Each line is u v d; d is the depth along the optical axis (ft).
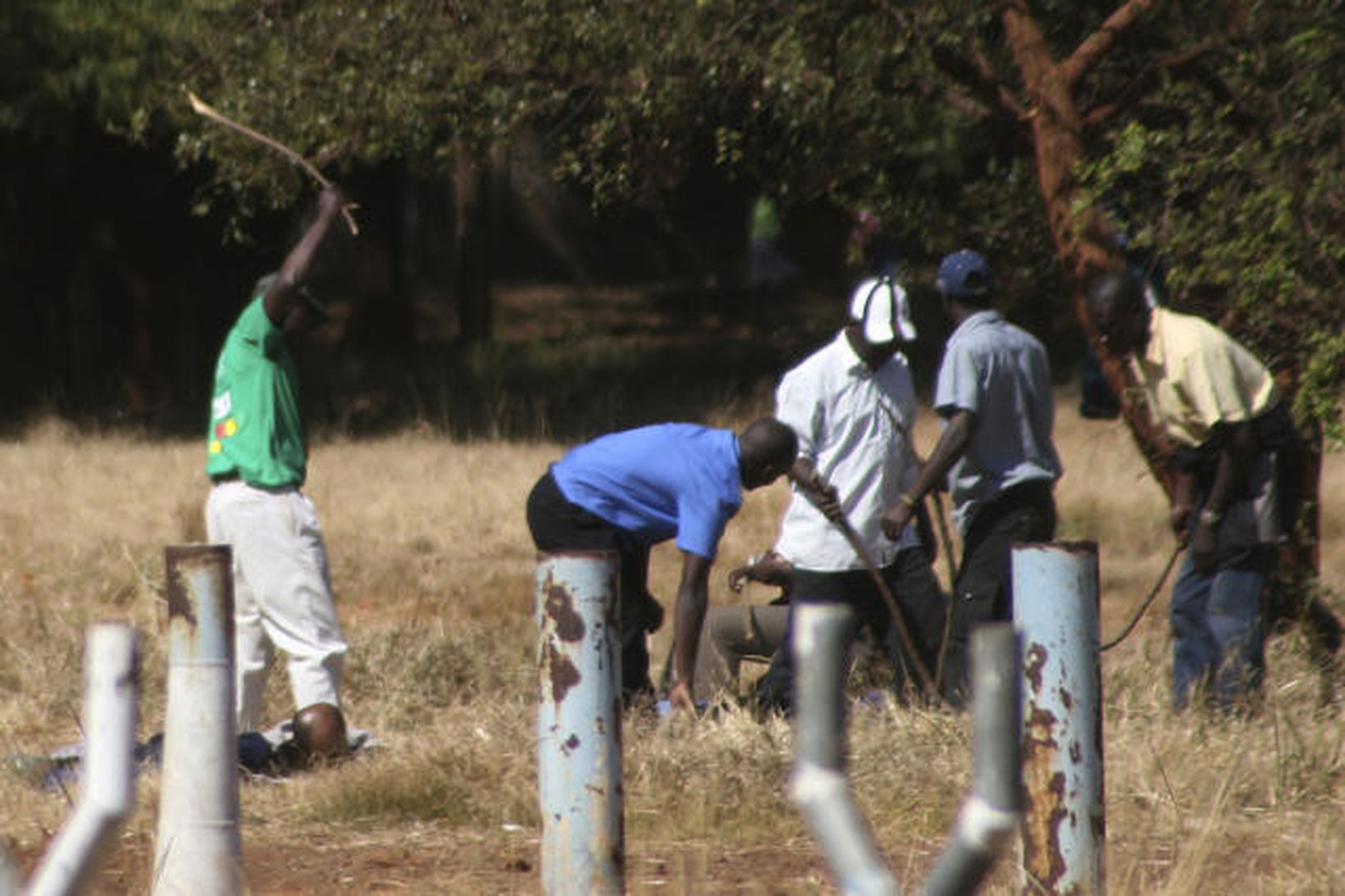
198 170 236.63
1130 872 58.49
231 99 123.54
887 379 88.99
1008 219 112.16
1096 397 156.87
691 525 80.53
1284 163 87.86
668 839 67.82
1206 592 84.48
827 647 21.53
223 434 83.51
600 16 109.70
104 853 23.68
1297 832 66.33
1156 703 84.33
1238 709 81.20
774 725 77.92
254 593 82.94
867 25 104.37
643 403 248.52
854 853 21.09
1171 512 85.40
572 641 48.73
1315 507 94.17
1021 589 49.01
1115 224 98.27
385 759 77.77
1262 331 89.04
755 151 115.44
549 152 124.77
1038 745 48.78
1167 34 109.60
